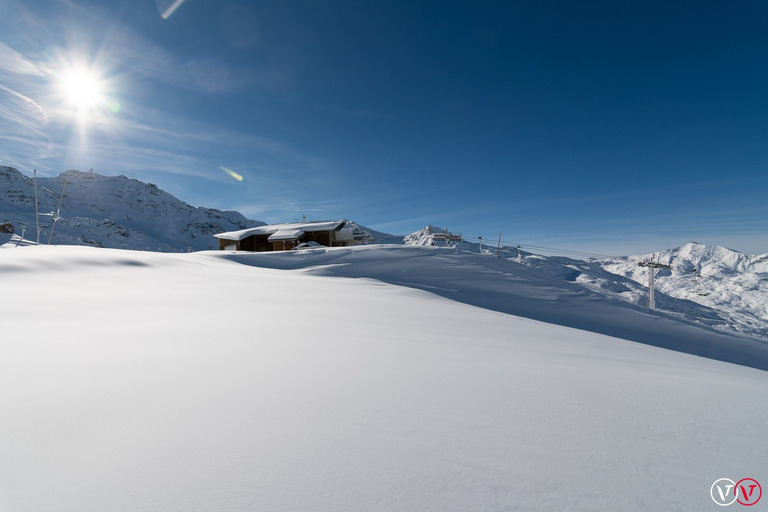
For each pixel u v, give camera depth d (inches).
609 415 89.2
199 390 97.4
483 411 88.7
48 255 463.8
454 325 255.1
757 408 98.8
